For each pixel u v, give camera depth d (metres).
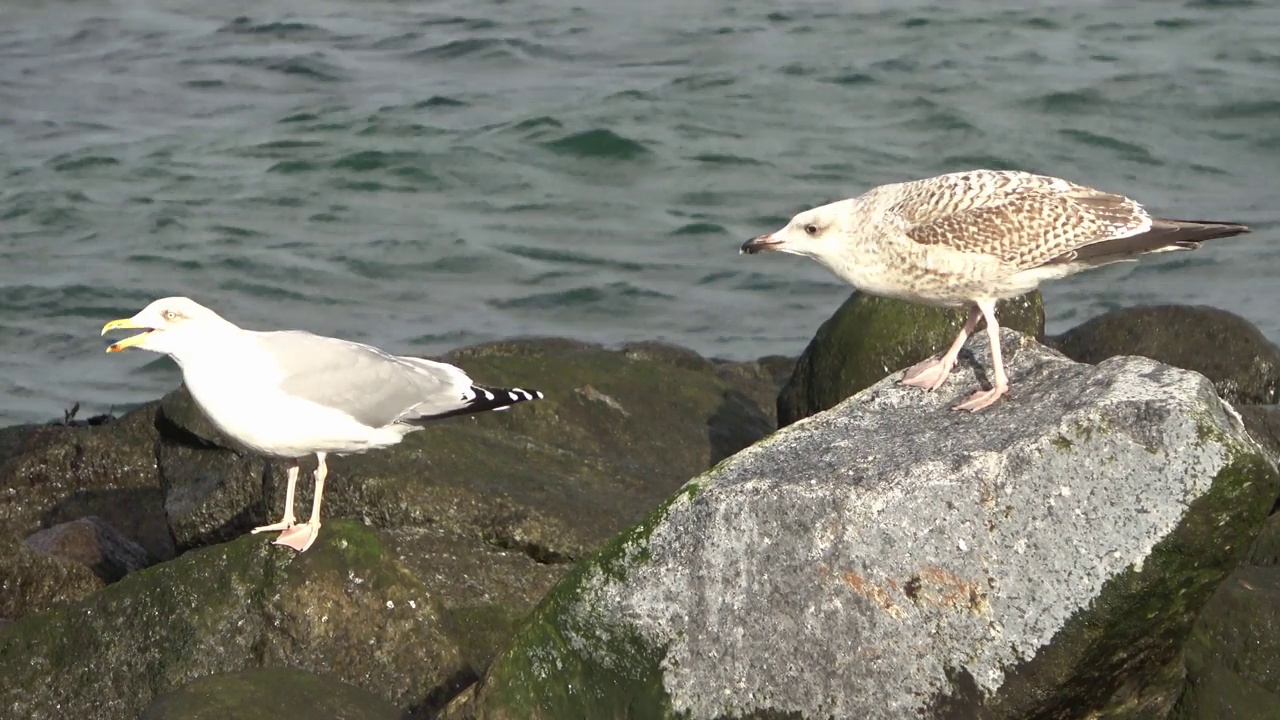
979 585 8.45
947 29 32.97
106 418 18.06
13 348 21.50
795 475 8.98
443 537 12.33
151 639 10.63
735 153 27.39
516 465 13.80
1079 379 9.35
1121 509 8.29
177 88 31.38
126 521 15.98
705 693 8.95
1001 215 10.45
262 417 10.66
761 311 22.52
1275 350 16.55
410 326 21.94
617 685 9.15
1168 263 23.23
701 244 24.73
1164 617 8.45
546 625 9.33
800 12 34.66
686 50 32.50
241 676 9.77
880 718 8.60
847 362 15.31
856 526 8.62
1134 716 9.06
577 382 16.03
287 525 10.98
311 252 24.30
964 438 8.98
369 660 10.44
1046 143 27.25
